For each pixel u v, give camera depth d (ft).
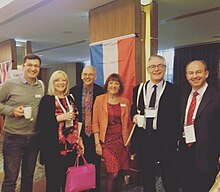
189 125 7.65
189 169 7.77
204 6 15.84
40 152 8.58
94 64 15.38
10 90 8.42
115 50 13.89
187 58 31.01
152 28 13.39
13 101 8.39
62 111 8.61
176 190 8.75
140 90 9.23
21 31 22.08
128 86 13.14
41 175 14.08
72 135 8.84
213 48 28.86
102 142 9.34
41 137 8.46
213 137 7.39
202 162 7.41
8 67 25.59
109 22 14.47
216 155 7.45
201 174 7.51
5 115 8.34
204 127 7.40
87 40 26.48
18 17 17.71
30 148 8.77
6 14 17.02
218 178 6.17
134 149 9.43
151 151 8.85
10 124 8.46
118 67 13.71
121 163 9.54
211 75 29.01
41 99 8.59
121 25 13.66
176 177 8.63
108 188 9.64
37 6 15.38
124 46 13.35
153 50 13.39
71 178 8.70
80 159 9.40
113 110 9.34
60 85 8.75
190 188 7.84
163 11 16.75
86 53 36.01
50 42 27.58
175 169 8.61
